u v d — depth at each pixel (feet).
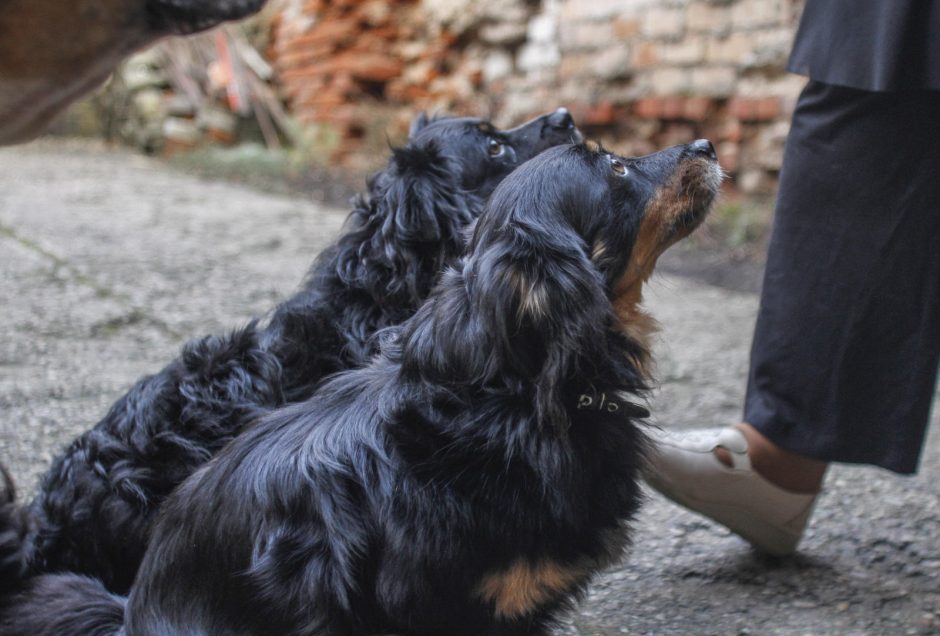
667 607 7.58
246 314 14.32
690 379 12.57
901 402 7.15
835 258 7.11
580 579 6.21
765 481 7.75
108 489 6.98
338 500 5.78
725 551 8.46
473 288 5.91
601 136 24.53
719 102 22.56
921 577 7.98
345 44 29.40
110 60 4.43
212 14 4.36
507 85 26.63
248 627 5.77
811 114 7.20
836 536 8.64
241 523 5.84
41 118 4.58
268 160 29.43
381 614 5.82
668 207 6.93
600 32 24.29
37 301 14.51
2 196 22.84
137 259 17.25
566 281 5.84
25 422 10.25
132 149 34.47
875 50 6.64
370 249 8.20
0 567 6.26
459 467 5.77
